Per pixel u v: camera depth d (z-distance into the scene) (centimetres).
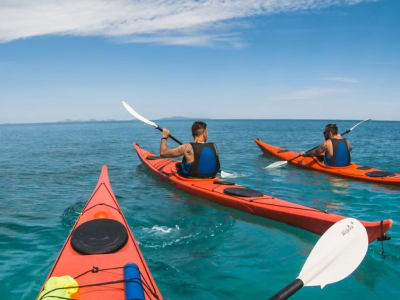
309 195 634
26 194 655
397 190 658
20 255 357
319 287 296
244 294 286
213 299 279
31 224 463
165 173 727
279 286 299
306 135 2953
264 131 3894
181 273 322
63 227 450
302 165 914
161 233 428
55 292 203
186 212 518
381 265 332
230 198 514
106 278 237
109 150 1560
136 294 206
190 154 594
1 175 880
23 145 1939
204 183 597
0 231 434
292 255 363
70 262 260
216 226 455
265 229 446
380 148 1541
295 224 430
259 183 745
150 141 2234
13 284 297
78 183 769
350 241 221
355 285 298
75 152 1467
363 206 557
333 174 806
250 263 344
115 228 302
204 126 612
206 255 363
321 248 213
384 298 277
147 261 347
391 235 413
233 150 1456
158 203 569
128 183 749
